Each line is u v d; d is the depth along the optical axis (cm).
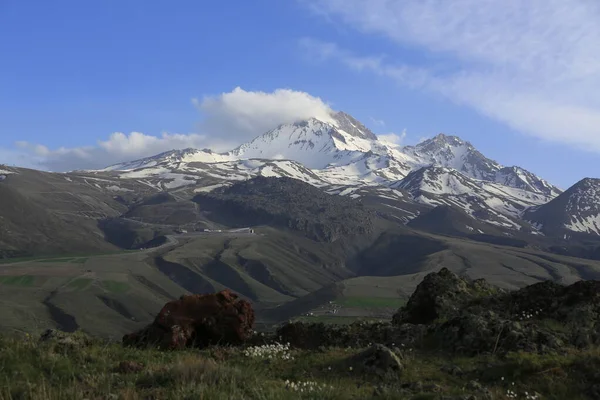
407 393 1326
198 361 1312
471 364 1645
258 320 15412
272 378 1443
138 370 1367
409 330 1989
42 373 1244
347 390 1275
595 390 1338
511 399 1317
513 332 1791
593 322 1966
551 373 1474
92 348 1572
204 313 2009
